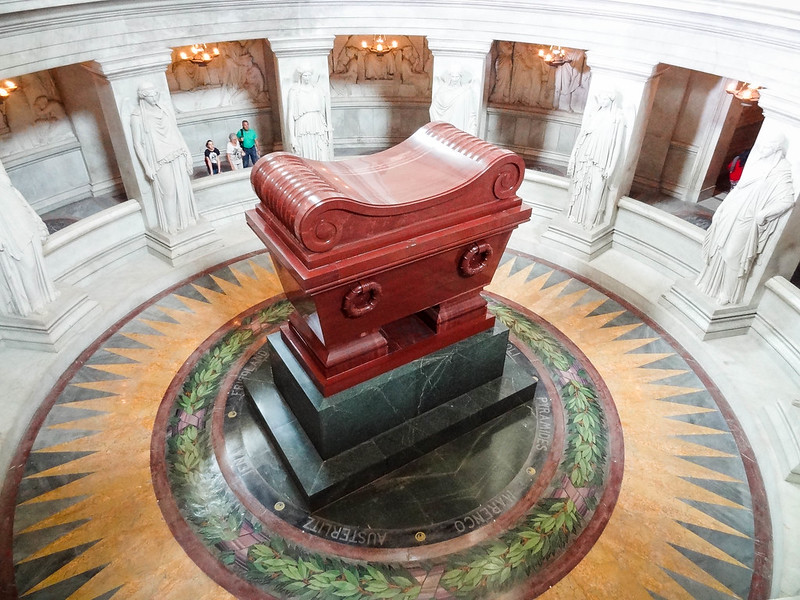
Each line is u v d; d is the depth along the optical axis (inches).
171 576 151.0
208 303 253.9
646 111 252.4
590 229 276.5
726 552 158.6
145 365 218.8
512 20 260.1
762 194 199.2
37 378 204.5
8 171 286.7
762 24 189.8
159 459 182.9
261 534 161.9
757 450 187.2
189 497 171.5
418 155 174.2
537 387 212.4
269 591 148.4
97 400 203.3
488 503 171.3
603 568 154.6
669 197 333.4
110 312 238.7
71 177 315.0
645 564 155.6
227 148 350.6
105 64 225.6
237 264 282.2
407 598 147.3
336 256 138.4
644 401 207.0
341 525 164.7
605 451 188.1
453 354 180.4
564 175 365.7
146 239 279.4
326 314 148.3
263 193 146.9
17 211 202.7
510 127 387.5
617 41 237.6
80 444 186.9
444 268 165.6
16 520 163.6
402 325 185.0
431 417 187.2
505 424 197.9
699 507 170.6
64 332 220.2
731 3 194.9
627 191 282.5
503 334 190.4
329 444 168.4
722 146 314.2
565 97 361.1
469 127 295.6
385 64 383.2
